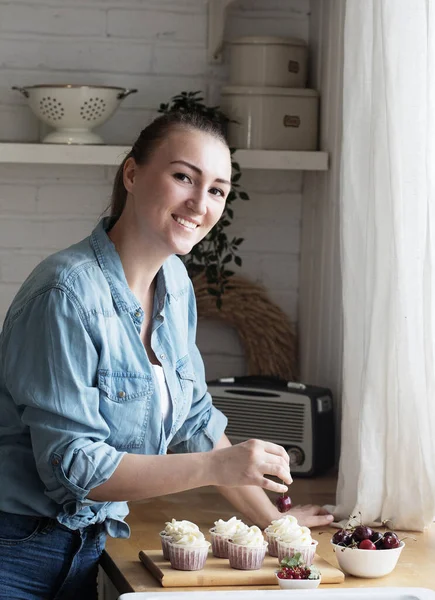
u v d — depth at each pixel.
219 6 2.95
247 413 2.69
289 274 3.15
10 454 1.68
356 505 2.14
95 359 1.64
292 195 3.13
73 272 1.65
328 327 2.83
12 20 2.98
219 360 3.15
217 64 3.07
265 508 2.06
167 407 1.82
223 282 2.94
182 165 1.68
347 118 2.21
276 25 3.08
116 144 3.02
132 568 1.80
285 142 2.90
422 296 2.05
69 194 3.05
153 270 1.79
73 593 1.76
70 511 1.67
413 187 2.05
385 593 1.62
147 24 3.03
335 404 2.77
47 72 3.00
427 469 2.08
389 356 2.11
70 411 1.59
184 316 1.95
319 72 2.96
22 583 1.71
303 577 1.68
